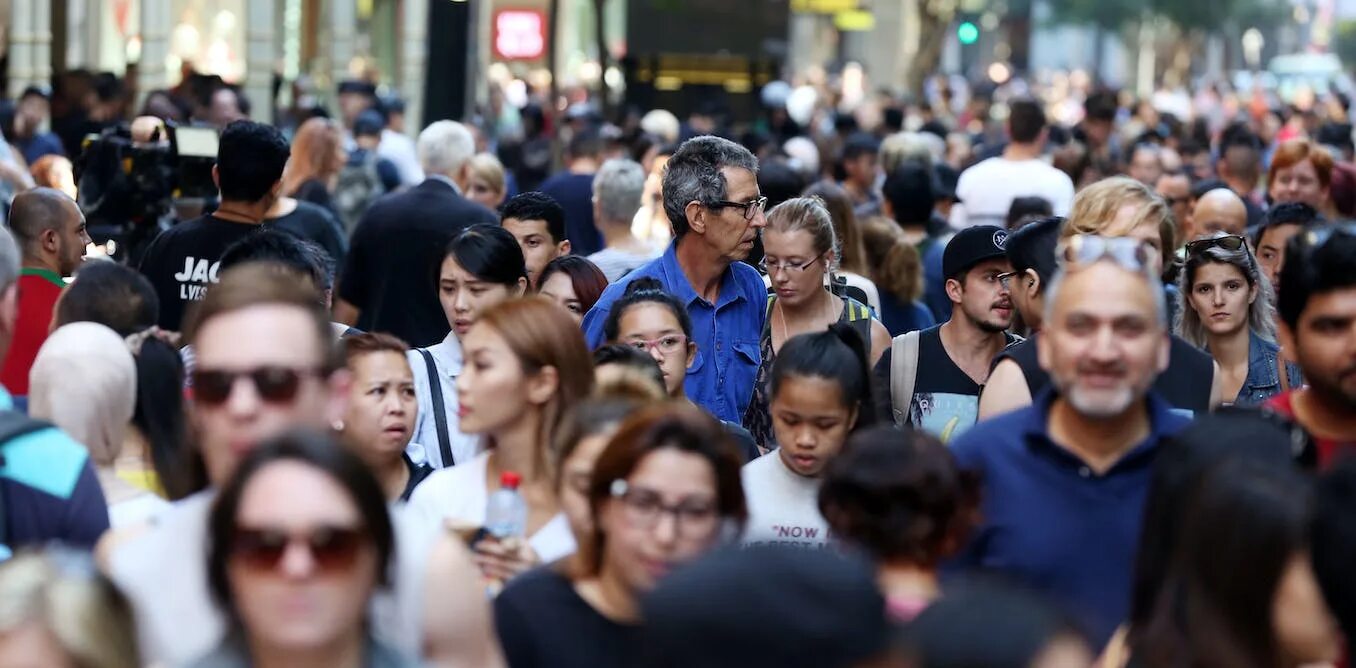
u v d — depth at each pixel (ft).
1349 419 43.09
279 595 28.96
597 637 35.17
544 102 224.74
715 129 155.84
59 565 28.43
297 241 60.39
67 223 62.49
